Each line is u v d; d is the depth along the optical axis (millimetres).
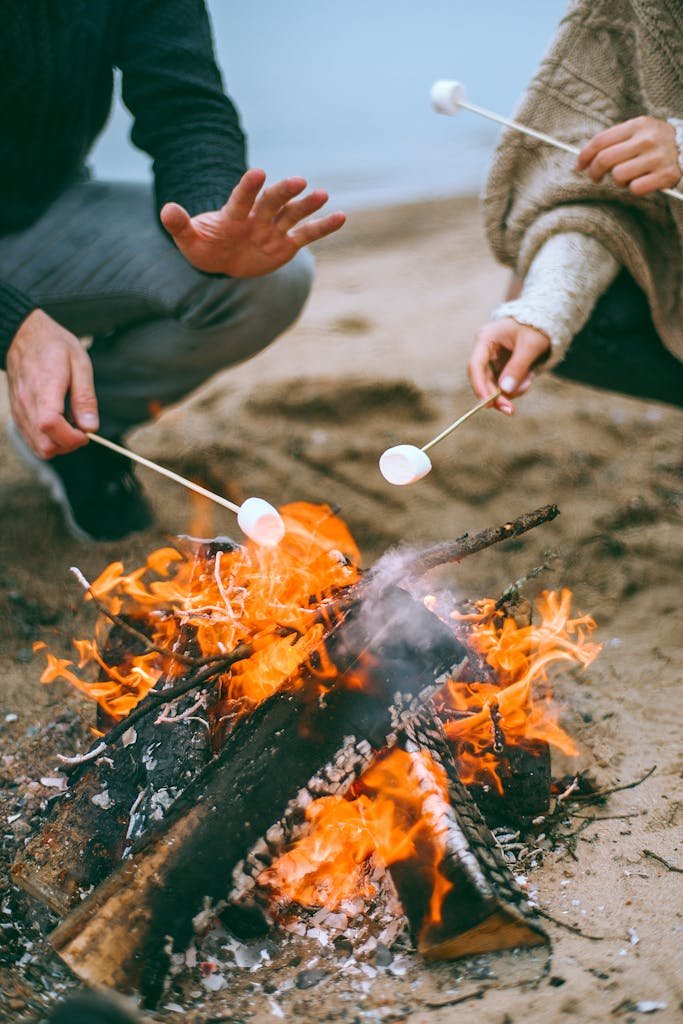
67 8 2564
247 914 1803
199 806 1729
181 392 3049
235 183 2721
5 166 2678
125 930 1681
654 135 2352
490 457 3551
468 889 1677
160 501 3422
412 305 5316
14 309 2359
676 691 2488
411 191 7895
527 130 2393
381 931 1823
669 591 2941
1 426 3871
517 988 1685
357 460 3598
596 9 2539
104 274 2791
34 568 3078
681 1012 1621
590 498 3398
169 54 2742
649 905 1859
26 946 1800
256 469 3557
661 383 2904
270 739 1749
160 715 1980
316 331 4898
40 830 1896
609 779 2203
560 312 2391
